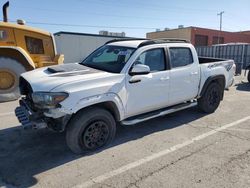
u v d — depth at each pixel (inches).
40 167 143.3
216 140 182.9
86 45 930.7
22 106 168.9
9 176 134.0
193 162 149.7
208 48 886.4
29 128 146.8
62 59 362.3
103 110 160.2
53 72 166.2
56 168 142.2
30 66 312.2
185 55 213.2
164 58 195.6
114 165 145.9
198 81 223.1
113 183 128.3
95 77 156.2
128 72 170.4
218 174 136.6
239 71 594.2
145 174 136.4
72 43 896.9
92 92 150.6
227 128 208.1
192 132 198.2
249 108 272.4
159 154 159.8
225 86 256.5
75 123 150.9
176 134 193.6
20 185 126.2
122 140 180.7
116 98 162.7
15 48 302.7
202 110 245.4
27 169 140.9
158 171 139.6
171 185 126.5
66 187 125.0
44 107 142.8
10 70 295.3
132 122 178.2
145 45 184.9
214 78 237.1
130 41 205.8
